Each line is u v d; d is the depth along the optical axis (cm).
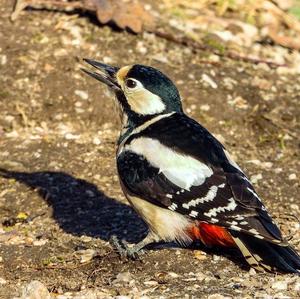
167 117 1088
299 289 984
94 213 1217
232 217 995
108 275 1051
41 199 1250
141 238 1150
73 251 1115
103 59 1494
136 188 1059
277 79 1548
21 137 1384
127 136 1101
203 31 1619
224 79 1509
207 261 1073
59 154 1347
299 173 1323
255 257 1006
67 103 1426
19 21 1552
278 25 1700
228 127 1428
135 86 1093
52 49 1502
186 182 1028
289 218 1200
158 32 1571
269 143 1409
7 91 1438
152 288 999
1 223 1194
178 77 1488
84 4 1561
